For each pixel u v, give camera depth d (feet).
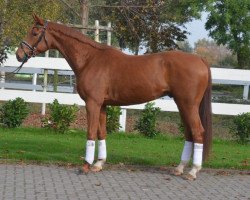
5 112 45.85
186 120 28.12
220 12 74.18
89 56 29.07
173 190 25.64
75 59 29.09
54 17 54.19
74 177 27.66
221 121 61.21
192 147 29.07
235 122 45.55
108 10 73.46
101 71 28.58
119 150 37.01
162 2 63.05
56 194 23.88
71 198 23.25
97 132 29.71
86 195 23.91
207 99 28.37
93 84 28.48
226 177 29.48
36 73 57.31
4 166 29.55
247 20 73.26
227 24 74.33
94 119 28.55
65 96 49.39
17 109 46.09
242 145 44.68
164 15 69.15
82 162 31.40
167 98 53.01
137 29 63.31
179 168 29.19
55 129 45.39
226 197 24.61
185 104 27.84
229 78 48.49
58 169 29.53
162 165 32.17
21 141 38.45
